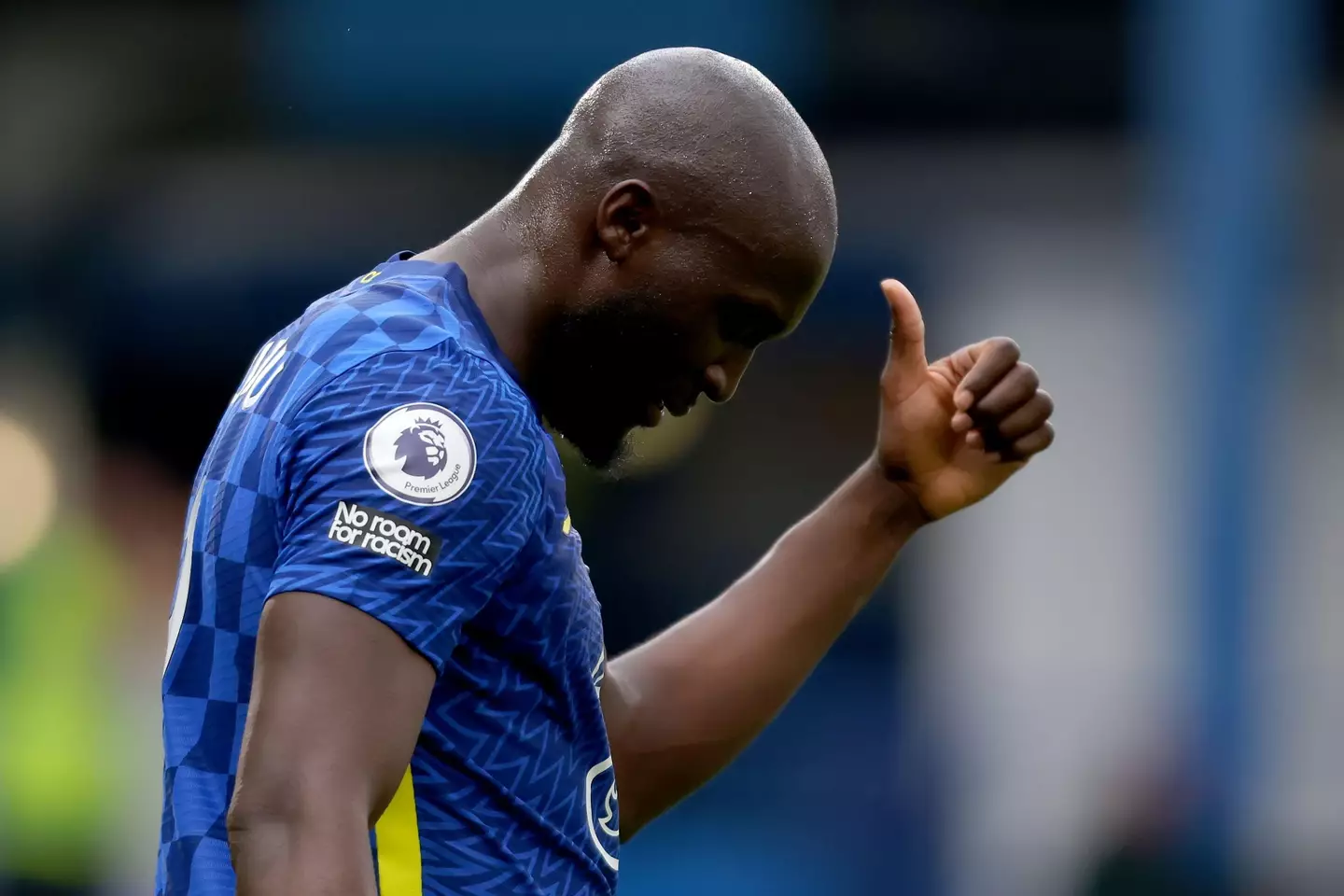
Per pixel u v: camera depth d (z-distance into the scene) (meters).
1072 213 40.22
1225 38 32.22
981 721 36.91
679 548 38.34
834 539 9.24
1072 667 37.44
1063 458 38.16
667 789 8.97
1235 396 31.86
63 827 26.28
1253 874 30.47
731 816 33.06
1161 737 31.16
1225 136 32.19
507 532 6.32
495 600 6.62
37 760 26.33
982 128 42.44
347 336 6.55
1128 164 41.00
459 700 6.69
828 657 37.03
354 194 42.50
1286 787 36.03
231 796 6.56
